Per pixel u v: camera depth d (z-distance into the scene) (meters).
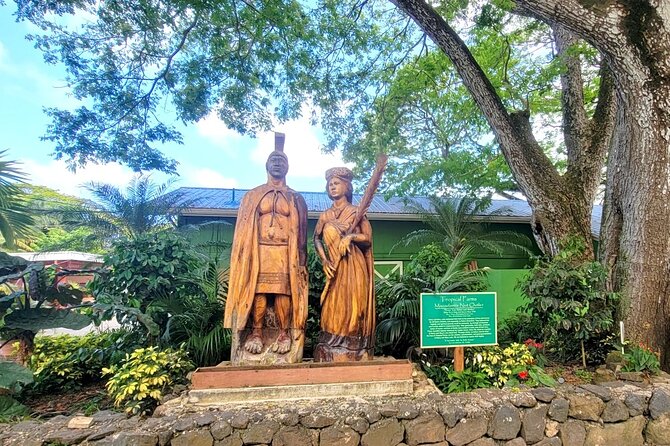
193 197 9.57
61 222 6.38
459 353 4.02
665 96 4.29
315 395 3.38
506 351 4.15
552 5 4.05
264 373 3.35
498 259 10.39
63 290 4.12
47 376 3.84
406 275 4.98
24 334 3.83
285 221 3.75
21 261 3.79
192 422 2.90
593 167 6.12
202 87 8.56
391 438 3.12
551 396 3.53
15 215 5.16
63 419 3.08
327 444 3.03
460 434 3.23
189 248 4.74
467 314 3.98
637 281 4.66
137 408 3.12
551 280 4.50
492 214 9.95
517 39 8.27
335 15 8.70
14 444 2.69
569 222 5.73
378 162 3.83
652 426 3.55
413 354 4.54
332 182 3.96
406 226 10.16
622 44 4.16
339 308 3.72
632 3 4.02
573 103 6.48
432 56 8.45
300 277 3.76
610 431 3.51
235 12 7.97
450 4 7.25
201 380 3.27
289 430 3.00
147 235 4.57
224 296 4.64
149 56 8.16
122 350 4.18
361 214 3.78
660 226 4.55
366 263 3.84
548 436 3.40
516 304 7.63
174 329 4.39
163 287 4.45
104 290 4.30
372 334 3.80
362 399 3.36
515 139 5.97
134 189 6.75
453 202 9.58
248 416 3.00
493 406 3.37
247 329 3.66
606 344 4.60
